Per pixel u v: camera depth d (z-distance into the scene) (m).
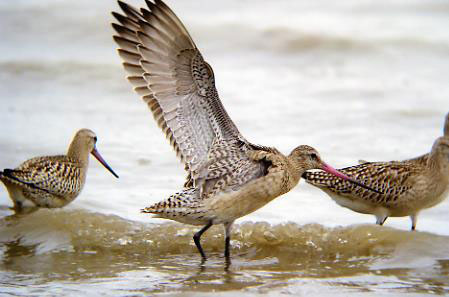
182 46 11.16
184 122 11.55
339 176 12.86
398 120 18.61
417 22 24.97
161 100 11.49
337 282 11.07
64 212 13.71
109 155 17.03
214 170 11.79
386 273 11.48
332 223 13.71
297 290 10.69
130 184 15.52
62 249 12.66
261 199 12.02
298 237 12.96
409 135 17.62
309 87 21.17
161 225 13.49
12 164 15.99
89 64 22.64
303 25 24.67
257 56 23.69
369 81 21.44
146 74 11.50
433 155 13.52
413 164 13.80
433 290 10.69
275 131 17.97
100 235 13.11
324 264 12.00
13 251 12.57
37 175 14.02
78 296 10.61
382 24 24.89
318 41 23.94
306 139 17.42
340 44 23.78
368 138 17.44
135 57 11.59
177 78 11.44
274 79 21.89
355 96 20.41
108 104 20.52
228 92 20.83
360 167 13.78
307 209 14.46
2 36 24.77
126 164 16.53
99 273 11.59
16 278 11.38
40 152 16.78
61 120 19.09
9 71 22.27
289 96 20.52
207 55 23.61
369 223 13.45
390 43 23.70
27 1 26.95
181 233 13.24
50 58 23.05
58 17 25.81
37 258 12.29
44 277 11.41
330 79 21.73
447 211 14.45
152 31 11.30
